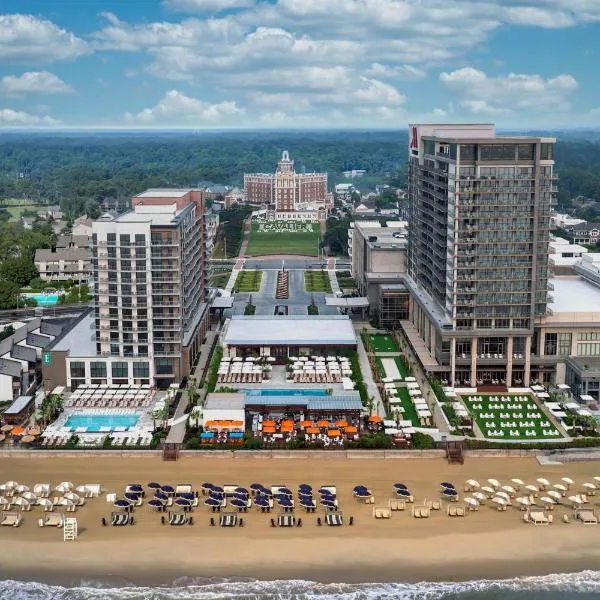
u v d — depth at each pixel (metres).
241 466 190.12
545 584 144.25
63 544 155.75
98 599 139.38
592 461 192.25
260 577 145.75
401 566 149.12
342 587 142.88
